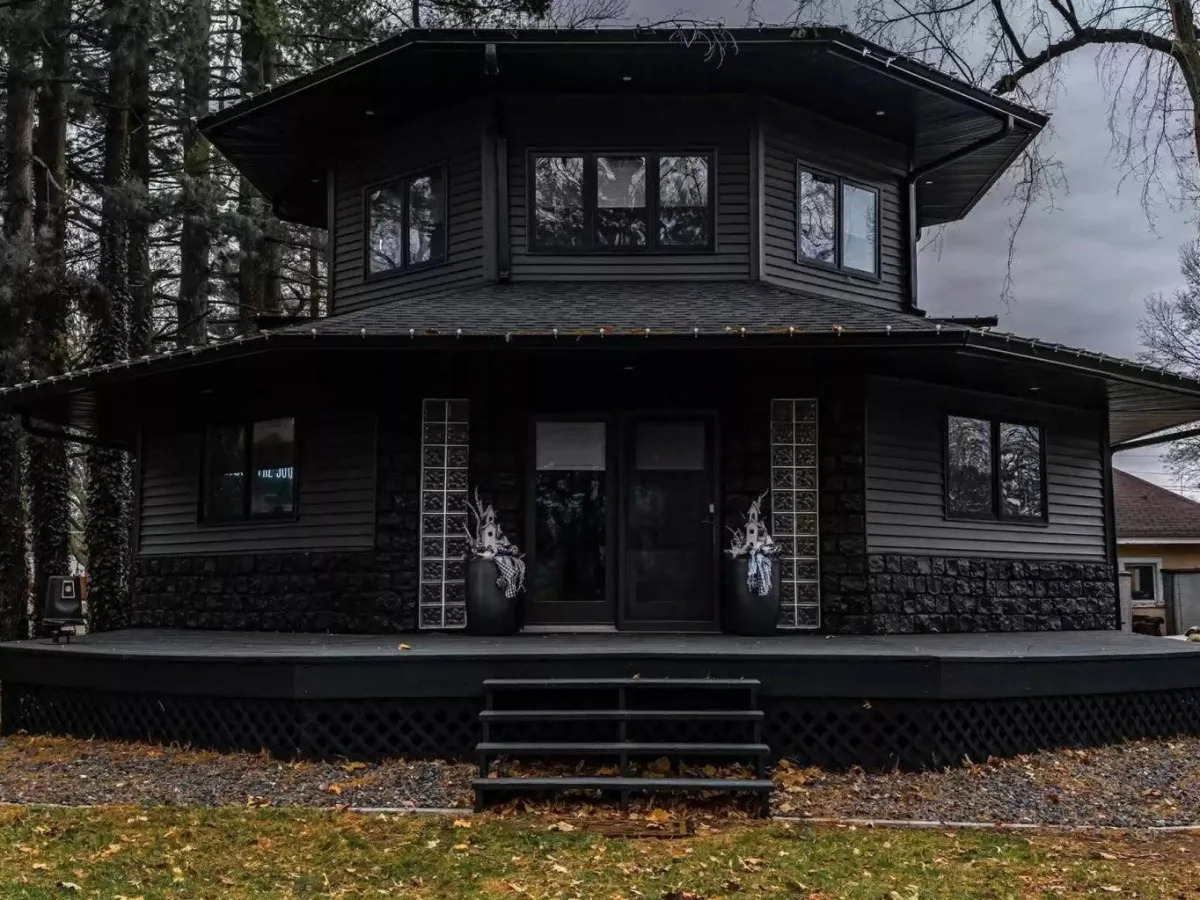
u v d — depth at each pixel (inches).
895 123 469.4
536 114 443.2
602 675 295.3
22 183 612.7
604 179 442.3
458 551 406.9
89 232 796.6
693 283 435.5
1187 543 1009.5
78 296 610.2
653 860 214.5
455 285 444.5
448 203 450.3
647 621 405.4
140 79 657.6
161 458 493.7
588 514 410.0
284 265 880.3
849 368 410.9
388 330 354.3
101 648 351.9
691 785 255.1
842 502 407.2
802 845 226.4
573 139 442.3
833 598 403.2
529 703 296.8
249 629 436.8
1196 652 354.6
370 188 480.4
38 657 360.8
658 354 390.6
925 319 411.5
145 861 212.2
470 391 411.8
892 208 486.6
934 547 433.1
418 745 300.0
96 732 346.0
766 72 422.3
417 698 299.1
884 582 411.2
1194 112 340.8
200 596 461.7
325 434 426.6
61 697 358.6
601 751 267.7
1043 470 484.7
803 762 295.4
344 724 299.1
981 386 454.0
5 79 608.4
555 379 412.2
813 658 294.5
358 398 420.8
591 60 411.2
